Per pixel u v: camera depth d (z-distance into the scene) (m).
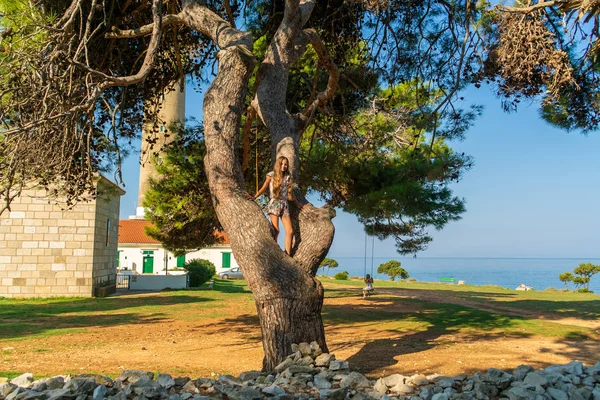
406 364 8.93
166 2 10.52
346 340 11.91
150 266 50.47
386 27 12.30
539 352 10.43
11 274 26.52
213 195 7.85
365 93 13.80
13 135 8.52
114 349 10.99
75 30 10.40
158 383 6.18
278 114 8.89
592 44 10.31
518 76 9.73
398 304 21.66
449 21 11.87
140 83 12.61
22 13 8.41
